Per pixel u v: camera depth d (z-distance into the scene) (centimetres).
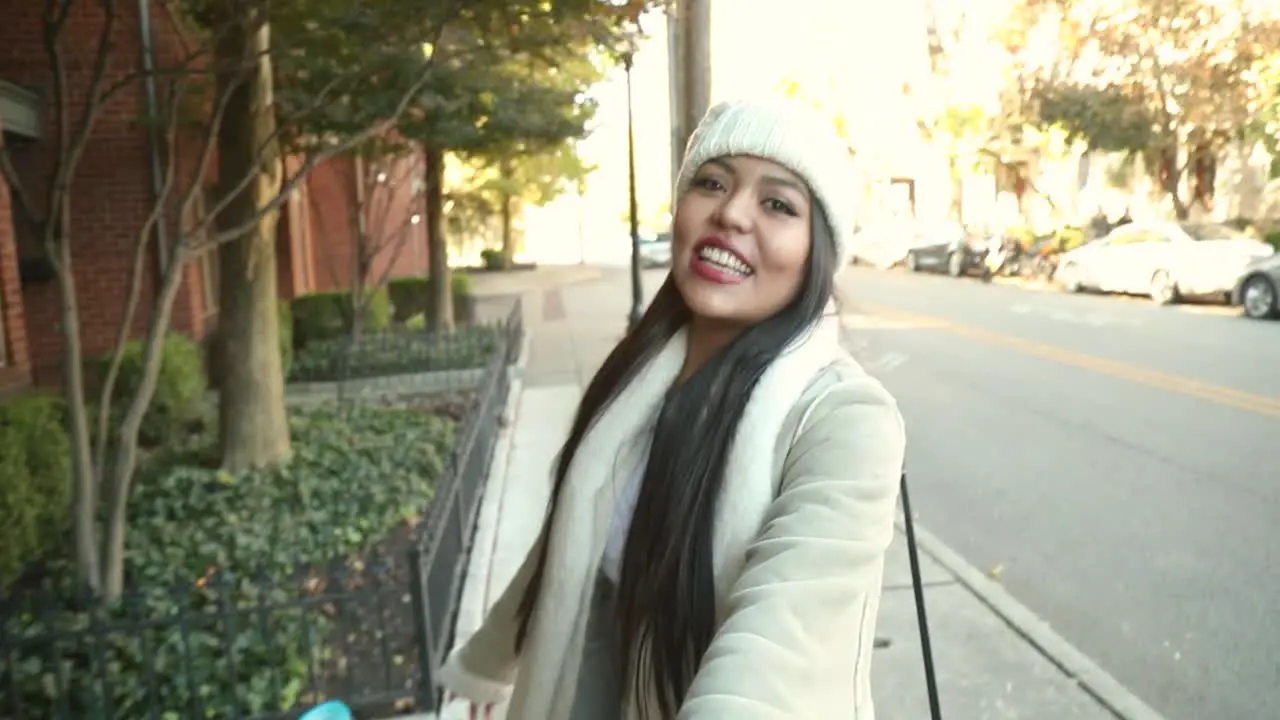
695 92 779
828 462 129
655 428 148
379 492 649
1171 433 871
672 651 137
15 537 502
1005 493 714
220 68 500
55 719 372
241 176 693
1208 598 519
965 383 1138
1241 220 2411
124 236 1015
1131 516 654
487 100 912
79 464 457
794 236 145
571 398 1098
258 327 711
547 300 2616
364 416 889
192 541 564
